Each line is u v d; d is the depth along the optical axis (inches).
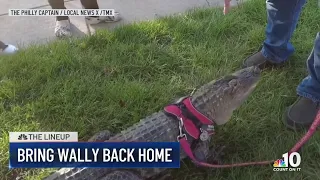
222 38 105.7
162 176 75.7
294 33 103.5
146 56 100.8
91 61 98.6
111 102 89.0
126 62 99.1
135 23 109.1
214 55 99.4
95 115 87.3
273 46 91.7
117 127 85.4
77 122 85.6
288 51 93.4
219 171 75.7
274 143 78.4
